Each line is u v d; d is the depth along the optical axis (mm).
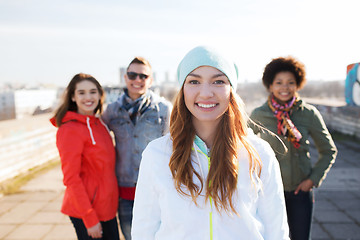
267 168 1145
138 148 2221
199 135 1223
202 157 1170
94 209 1936
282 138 1984
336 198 3840
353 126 8031
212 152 1157
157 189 1146
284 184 1997
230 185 1097
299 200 2012
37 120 6055
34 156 5543
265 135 2043
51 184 4566
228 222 1084
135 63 2246
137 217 1194
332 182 4473
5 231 3162
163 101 2383
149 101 2287
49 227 3238
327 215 3357
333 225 3119
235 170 1115
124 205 2248
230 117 1171
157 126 2260
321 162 2025
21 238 3020
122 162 2229
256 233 1094
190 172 1119
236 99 1196
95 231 1837
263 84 2219
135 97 2330
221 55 1114
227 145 1138
